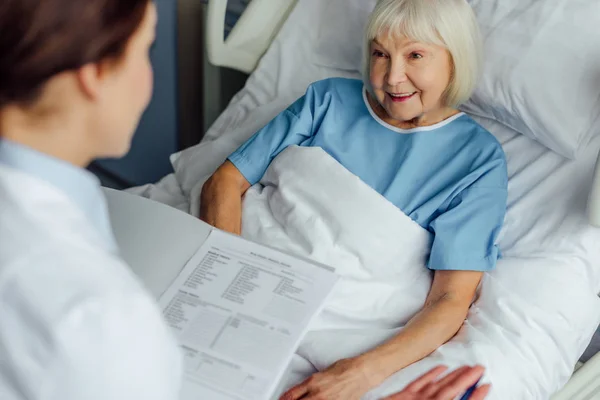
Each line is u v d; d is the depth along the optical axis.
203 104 2.43
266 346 1.03
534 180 1.57
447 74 1.43
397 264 1.43
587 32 1.53
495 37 1.61
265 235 1.49
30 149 0.58
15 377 0.54
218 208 1.55
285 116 1.64
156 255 1.17
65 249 0.55
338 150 1.55
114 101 0.61
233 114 1.97
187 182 1.76
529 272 1.45
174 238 1.20
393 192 1.48
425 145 1.50
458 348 1.31
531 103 1.54
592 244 1.47
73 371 0.54
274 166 1.56
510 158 1.62
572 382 1.68
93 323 0.54
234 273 1.14
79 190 0.62
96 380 0.55
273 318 1.07
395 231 1.41
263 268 1.15
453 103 1.49
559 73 1.53
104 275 0.56
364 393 1.23
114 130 0.63
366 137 1.56
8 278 0.53
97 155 0.66
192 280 1.13
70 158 0.62
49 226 0.55
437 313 1.35
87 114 0.60
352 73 1.92
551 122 1.53
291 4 2.01
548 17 1.57
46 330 0.53
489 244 1.41
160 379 0.61
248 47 2.03
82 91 0.58
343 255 1.42
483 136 1.50
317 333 1.34
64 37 0.54
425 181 1.48
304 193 1.47
